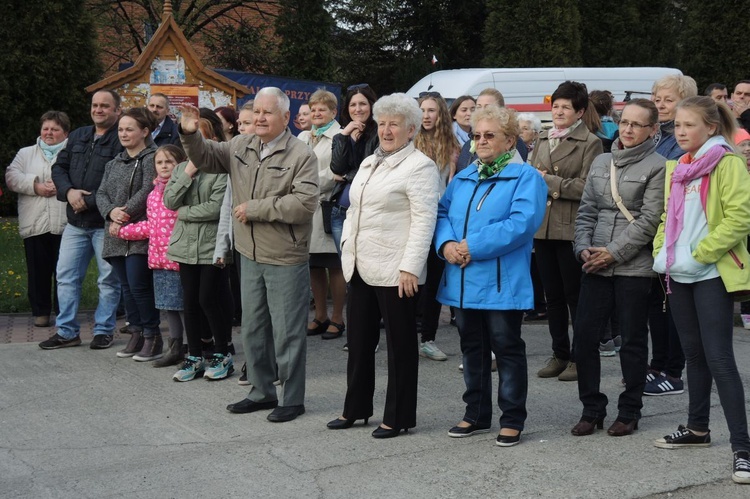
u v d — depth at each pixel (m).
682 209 4.86
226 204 6.40
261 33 22.88
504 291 5.10
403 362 5.33
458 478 4.66
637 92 14.67
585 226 5.73
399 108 5.19
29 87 15.42
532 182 5.14
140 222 7.06
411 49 28.22
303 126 8.80
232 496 4.44
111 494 4.48
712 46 20.75
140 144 7.26
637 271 5.31
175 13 21.95
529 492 4.46
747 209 4.63
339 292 8.16
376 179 5.27
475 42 28.59
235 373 6.90
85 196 7.48
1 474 4.79
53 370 6.94
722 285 4.78
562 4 21.30
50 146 8.43
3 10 15.05
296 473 4.75
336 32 27.67
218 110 8.54
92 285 10.49
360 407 5.55
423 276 5.62
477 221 5.17
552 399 6.22
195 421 5.72
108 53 23.28
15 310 9.39
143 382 6.63
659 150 6.43
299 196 5.52
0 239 13.42
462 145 7.68
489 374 5.41
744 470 4.59
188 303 6.62
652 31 24.59
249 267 5.78
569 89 6.61
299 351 5.74
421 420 5.75
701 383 5.04
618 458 4.96
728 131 4.86
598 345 5.44
